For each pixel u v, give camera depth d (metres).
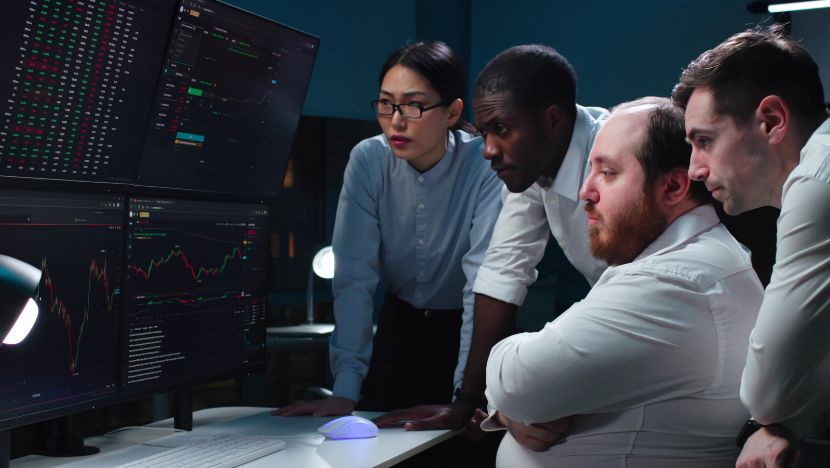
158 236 1.60
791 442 1.12
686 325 1.22
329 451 1.50
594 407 1.28
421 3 4.29
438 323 2.32
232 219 1.78
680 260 1.25
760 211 1.75
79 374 1.45
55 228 1.40
